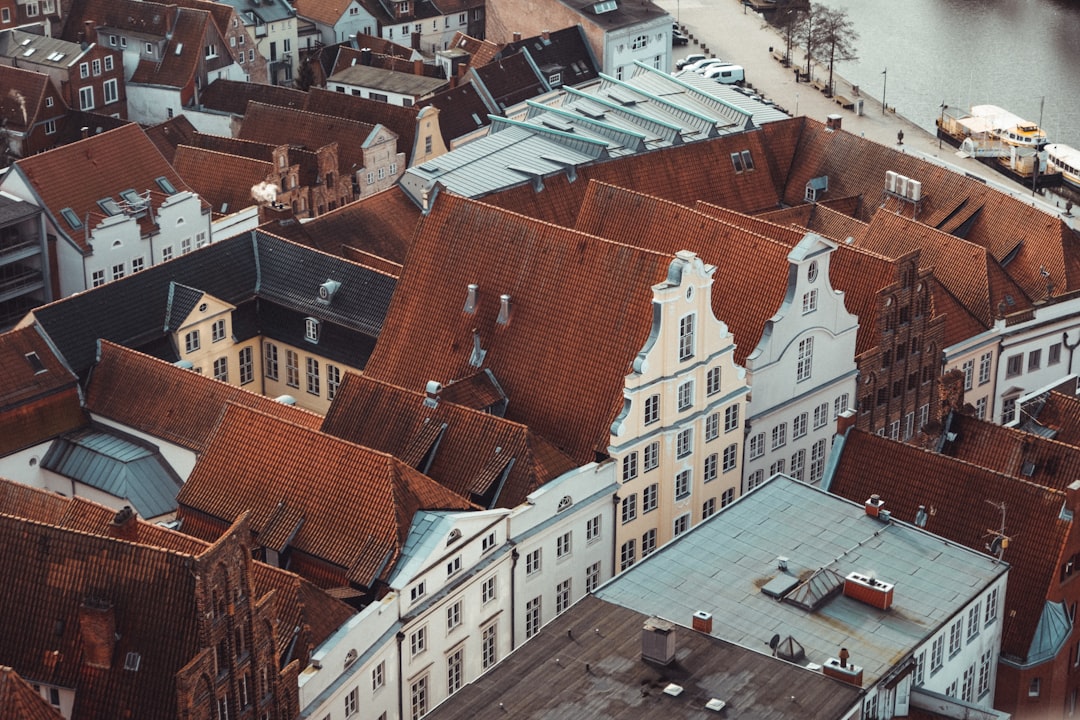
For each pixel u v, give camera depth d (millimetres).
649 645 103000
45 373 144625
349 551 116688
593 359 133750
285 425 122125
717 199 190375
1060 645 118812
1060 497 120812
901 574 114000
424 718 99250
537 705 100062
